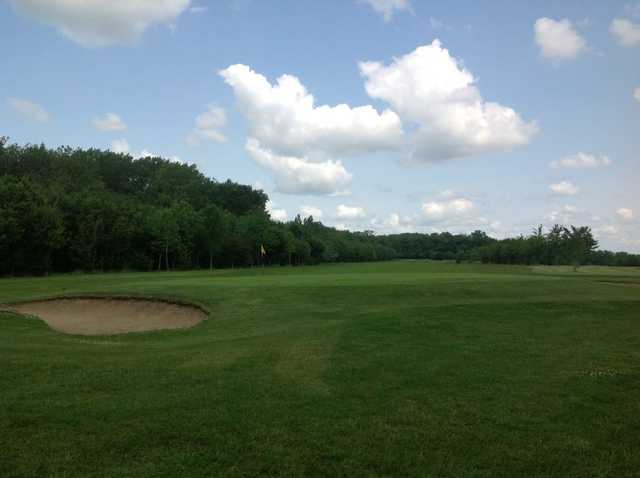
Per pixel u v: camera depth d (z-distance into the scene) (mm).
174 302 27109
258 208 154625
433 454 6965
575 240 79062
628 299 24766
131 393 9227
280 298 25594
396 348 13406
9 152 112375
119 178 144500
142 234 87500
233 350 13250
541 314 20109
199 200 141500
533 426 8039
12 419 7836
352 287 28672
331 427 7797
